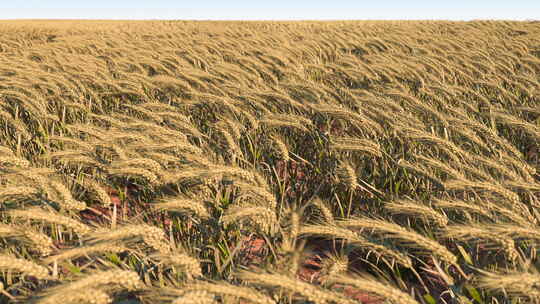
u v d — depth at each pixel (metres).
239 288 1.90
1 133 6.14
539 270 2.65
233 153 4.54
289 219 2.66
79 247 2.19
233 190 3.96
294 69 9.20
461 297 2.38
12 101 7.06
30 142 5.75
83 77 7.64
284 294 2.29
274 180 5.00
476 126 4.63
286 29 25.48
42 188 3.03
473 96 7.27
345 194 4.55
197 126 6.52
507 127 5.92
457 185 3.10
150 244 2.31
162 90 7.75
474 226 2.56
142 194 4.45
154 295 2.07
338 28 22.55
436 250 2.32
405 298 1.87
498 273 2.48
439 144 3.99
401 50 13.65
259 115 6.16
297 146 5.96
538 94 6.46
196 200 3.21
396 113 5.34
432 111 5.12
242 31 21.62
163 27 28.88
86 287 1.82
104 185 5.27
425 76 8.31
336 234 2.42
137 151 4.06
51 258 2.08
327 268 2.58
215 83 8.05
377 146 4.11
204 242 3.34
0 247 3.03
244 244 3.52
